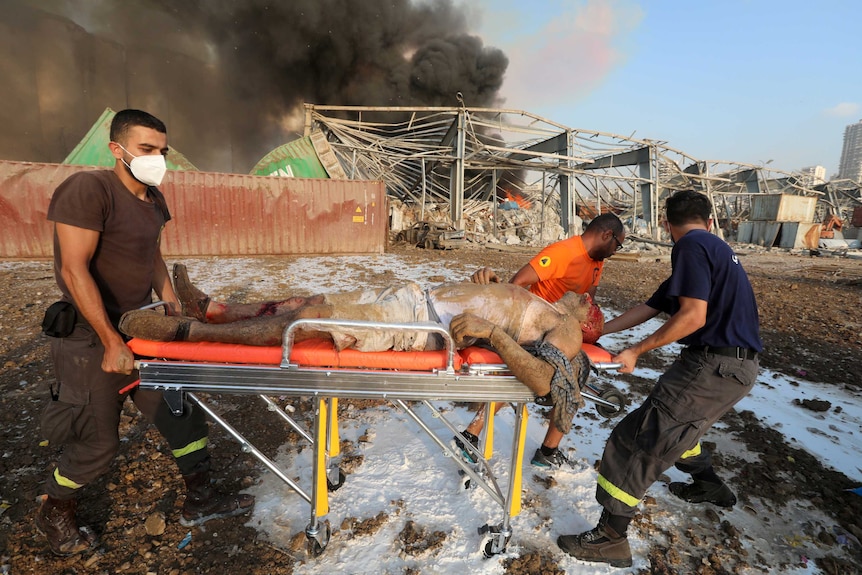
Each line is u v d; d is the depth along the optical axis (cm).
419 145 2547
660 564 231
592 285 313
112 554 222
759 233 3008
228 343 209
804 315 793
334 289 881
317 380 201
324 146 1797
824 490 295
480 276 298
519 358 198
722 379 215
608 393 233
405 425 354
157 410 225
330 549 229
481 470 295
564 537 236
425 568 220
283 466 296
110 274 214
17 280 876
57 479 209
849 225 3525
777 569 232
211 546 230
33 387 400
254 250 1408
